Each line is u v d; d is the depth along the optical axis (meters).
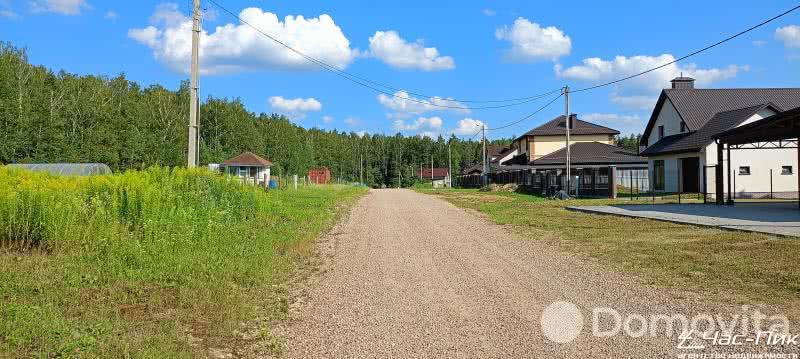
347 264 9.48
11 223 8.63
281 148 74.31
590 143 47.50
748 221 14.77
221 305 6.25
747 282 7.37
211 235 10.45
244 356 4.87
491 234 13.74
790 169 29.56
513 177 46.59
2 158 39.34
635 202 25.91
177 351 4.80
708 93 35.47
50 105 45.19
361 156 101.50
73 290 6.43
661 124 37.16
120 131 50.66
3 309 5.37
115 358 4.49
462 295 7.03
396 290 7.38
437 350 4.94
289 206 20.98
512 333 5.39
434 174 115.88
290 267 8.99
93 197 10.20
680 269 8.39
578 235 13.05
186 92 64.88
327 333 5.50
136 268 7.76
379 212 21.56
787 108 34.34
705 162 29.66
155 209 10.16
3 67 41.00
